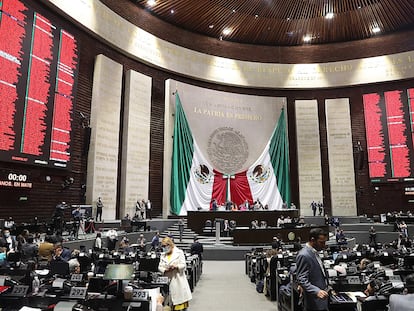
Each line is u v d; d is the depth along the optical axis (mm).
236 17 19609
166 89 19219
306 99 22266
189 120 19859
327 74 21938
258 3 18375
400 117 20172
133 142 16922
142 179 17141
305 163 21031
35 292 3943
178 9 18656
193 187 19266
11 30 11523
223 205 19766
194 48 20844
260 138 21406
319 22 20109
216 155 20328
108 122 15812
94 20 15398
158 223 16469
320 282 3438
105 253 7738
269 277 7043
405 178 19469
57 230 11094
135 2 18078
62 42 13852
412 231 15953
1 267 5453
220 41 21875
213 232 15945
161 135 19000
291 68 22250
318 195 20594
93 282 4121
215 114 20750
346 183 20469
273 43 22516
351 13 19203
